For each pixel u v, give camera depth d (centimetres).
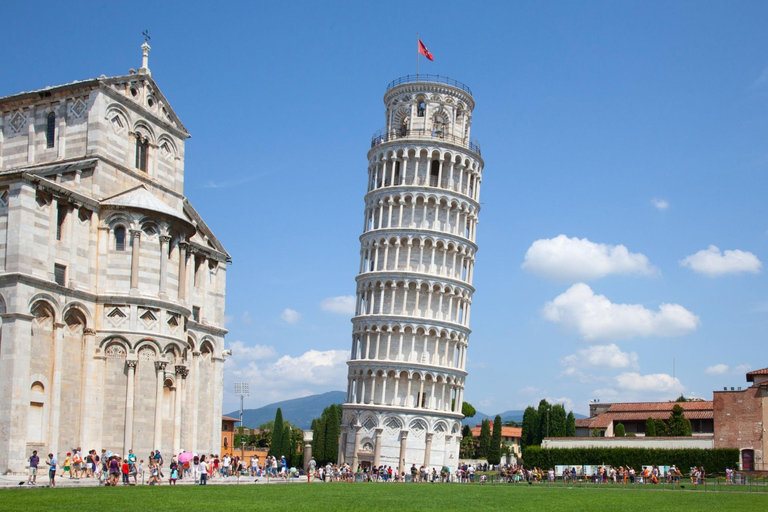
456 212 12444
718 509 4797
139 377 6188
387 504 4644
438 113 12656
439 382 11875
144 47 7025
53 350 5809
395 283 12000
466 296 12438
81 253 6134
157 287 6391
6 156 6844
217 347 7794
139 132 6912
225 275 8000
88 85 6488
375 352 11962
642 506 4984
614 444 12106
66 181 6350
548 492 6744
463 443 19250
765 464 10419
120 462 5884
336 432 14288
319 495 5206
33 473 4959
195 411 7356
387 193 12419
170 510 3550
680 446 11394
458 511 4275
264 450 15725
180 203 7388
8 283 5509
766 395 10556
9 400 5384
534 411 16612
